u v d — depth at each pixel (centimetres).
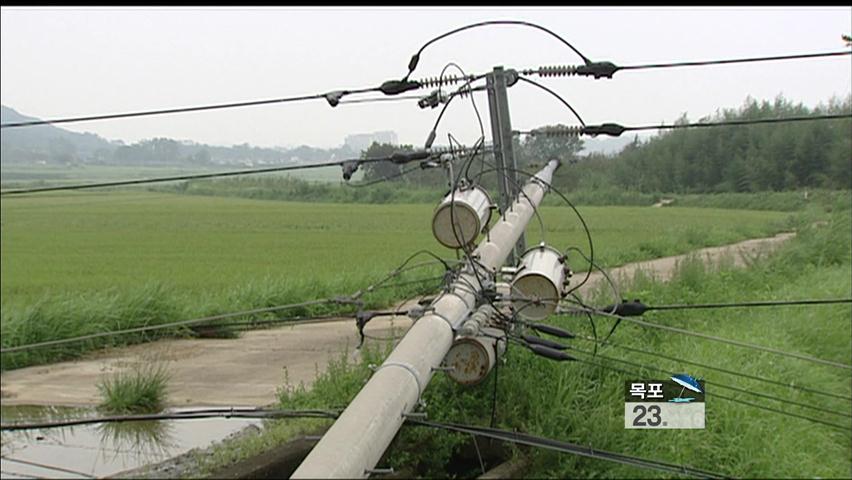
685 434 738
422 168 831
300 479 326
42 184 7856
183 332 1433
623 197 3241
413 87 801
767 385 857
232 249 2681
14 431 990
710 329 1107
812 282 1433
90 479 844
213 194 6400
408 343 478
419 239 2916
